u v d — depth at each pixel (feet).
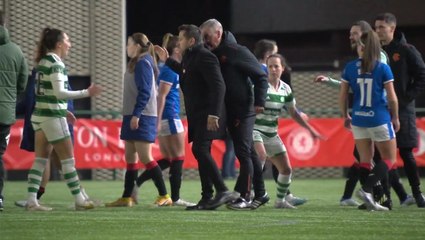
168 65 118.93
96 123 205.05
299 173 219.61
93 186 188.24
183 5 230.27
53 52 111.96
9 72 113.09
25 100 122.72
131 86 122.42
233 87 114.01
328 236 88.12
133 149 124.98
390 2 221.25
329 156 207.92
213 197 117.80
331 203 134.92
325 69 227.40
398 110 122.72
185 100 114.73
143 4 231.71
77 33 216.54
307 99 228.63
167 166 131.75
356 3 223.10
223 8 229.25
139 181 126.82
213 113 111.65
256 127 119.75
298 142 207.41
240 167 115.75
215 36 115.03
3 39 113.29
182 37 113.29
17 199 146.72
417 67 122.72
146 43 122.11
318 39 227.61
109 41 216.54
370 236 88.33
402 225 97.91
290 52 229.25
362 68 113.39
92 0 216.33
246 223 99.04
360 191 115.24
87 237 87.04
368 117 113.19
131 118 122.21
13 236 88.07
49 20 215.72
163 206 125.39
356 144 116.16
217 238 86.22
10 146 200.64
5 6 214.28
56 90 110.11
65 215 108.37
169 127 127.85
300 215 109.50
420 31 221.25
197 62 112.06
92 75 216.74
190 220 101.96
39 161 115.96
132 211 114.62
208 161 114.21
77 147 204.44
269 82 120.37
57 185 188.14
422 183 190.29
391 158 114.52
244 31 229.25
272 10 228.22
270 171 212.43
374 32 113.91
